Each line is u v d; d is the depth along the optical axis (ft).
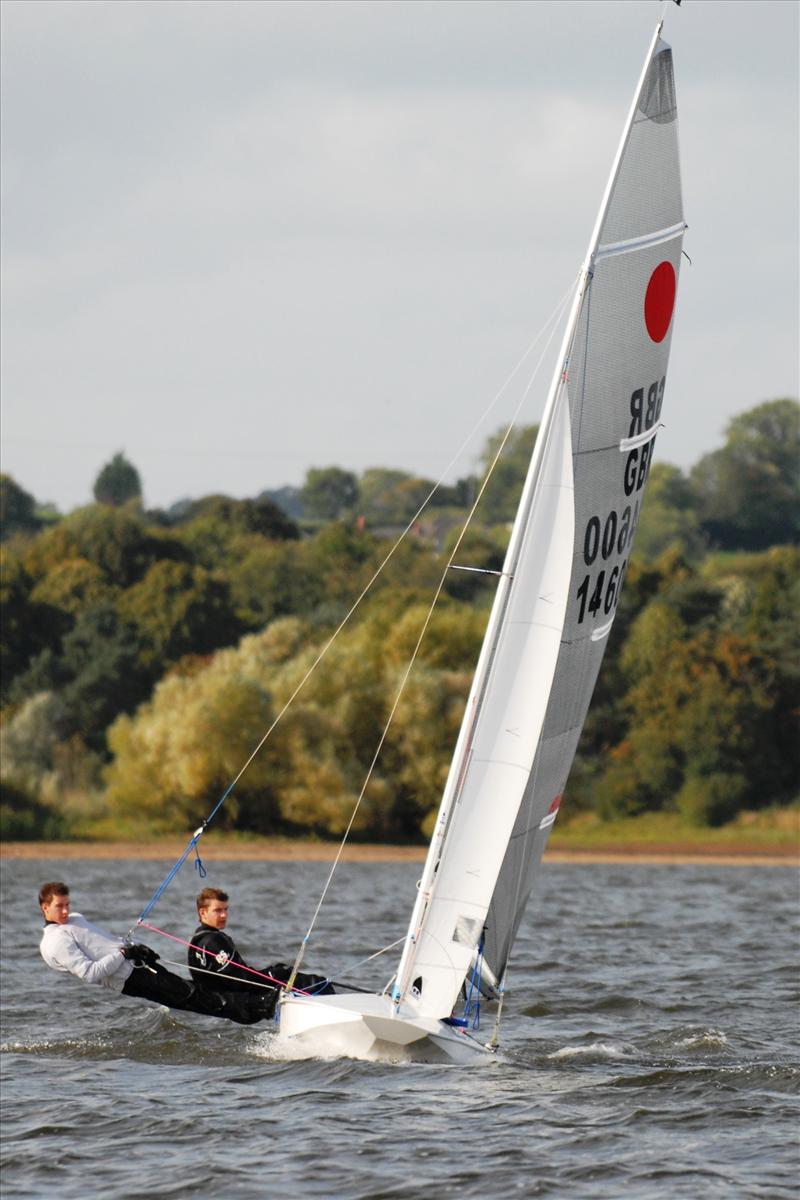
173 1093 167.94
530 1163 139.74
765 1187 132.77
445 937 173.47
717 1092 168.55
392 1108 158.51
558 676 177.37
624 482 182.39
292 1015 185.16
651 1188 132.46
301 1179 134.92
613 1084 172.45
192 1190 132.05
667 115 180.55
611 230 176.24
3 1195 131.23
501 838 170.50
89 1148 145.28
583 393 174.91
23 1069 183.52
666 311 184.24
